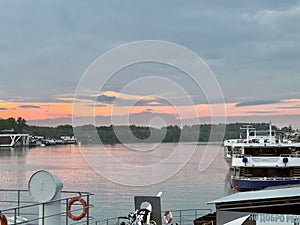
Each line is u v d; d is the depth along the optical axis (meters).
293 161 40.03
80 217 11.31
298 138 50.00
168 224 14.67
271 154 43.22
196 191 42.81
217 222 10.91
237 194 11.48
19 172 61.78
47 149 139.00
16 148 141.88
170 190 43.25
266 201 10.57
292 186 13.20
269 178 39.66
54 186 10.68
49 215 10.66
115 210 30.34
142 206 13.22
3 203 32.50
